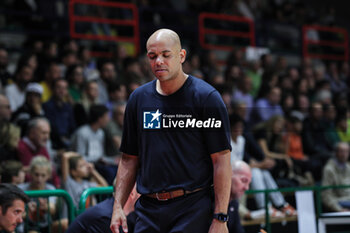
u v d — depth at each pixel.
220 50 38.00
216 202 8.36
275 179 21.42
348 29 47.00
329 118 28.83
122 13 32.84
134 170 9.07
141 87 8.91
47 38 29.75
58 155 19.16
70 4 29.84
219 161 8.45
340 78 38.62
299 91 31.55
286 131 25.27
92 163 17.88
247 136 21.69
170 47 8.30
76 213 12.72
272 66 34.84
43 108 20.84
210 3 37.09
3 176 14.91
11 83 23.70
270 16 40.78
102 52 30.72
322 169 23.23
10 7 29.47
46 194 12.41
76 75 24.22
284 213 17.58
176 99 8.54
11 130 17.67
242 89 28.52
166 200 8.47
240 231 13.03
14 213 10.52
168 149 8.48
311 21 43.47
